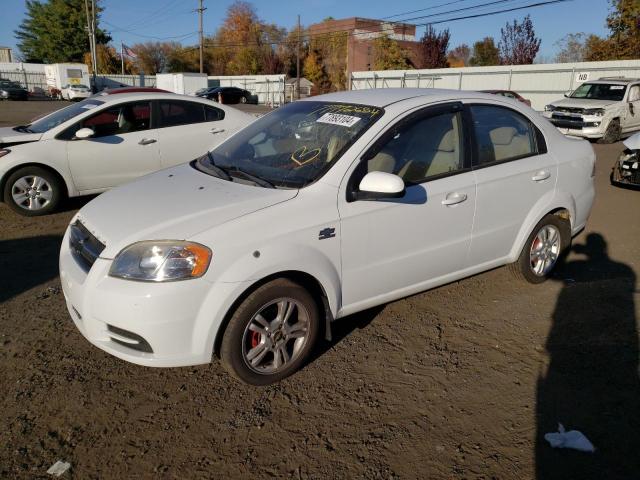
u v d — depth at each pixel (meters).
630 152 7.94
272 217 2.93
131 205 3.20
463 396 3.07
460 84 30.08
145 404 2.98
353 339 3.68
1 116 23.67
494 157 3.95
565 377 3.25
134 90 7.87
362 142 3.30
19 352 3.47
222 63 76.62
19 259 5.14
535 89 26.80
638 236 5.96
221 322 2.82
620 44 30.05
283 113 4.11
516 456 2.60
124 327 2.73
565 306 4.19
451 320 3.97
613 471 2.49
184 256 2.72
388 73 33.69
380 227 3.30
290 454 2.61
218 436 2.73
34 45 69.19
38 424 2.80
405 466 2.54
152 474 2.48
